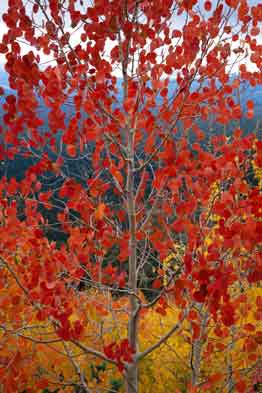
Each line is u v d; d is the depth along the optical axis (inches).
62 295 144.6
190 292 152.2
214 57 153.0
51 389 202.5
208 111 151.8
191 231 134.3
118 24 153.6
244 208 125.9
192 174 133.5
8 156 152.6
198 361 190.4
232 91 152.1
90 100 144.1
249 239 123.5
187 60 149.4
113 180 163.0
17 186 153.2
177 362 285.9
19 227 153.1
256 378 171.2
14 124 151.6
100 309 176.4
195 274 132.6
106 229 163.6
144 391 303.0
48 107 144.6
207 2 152.1
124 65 155.3
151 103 150.9
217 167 131.9
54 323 150.0
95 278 179.2
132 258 169.6
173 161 130.9
